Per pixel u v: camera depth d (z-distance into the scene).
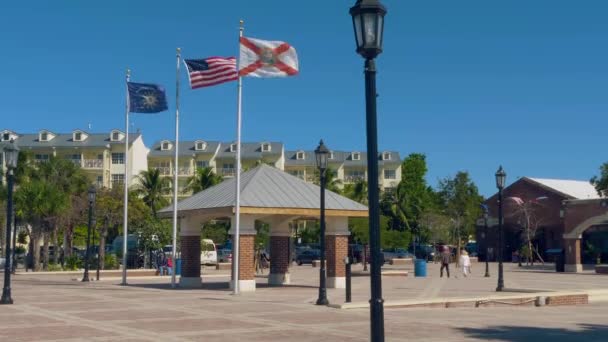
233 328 16.19
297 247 75.50
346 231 31.00
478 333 15.64
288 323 17.19
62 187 54.38
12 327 16.39
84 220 52.03
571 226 54.47
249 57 25.89
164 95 33.75
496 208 75.75
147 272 43.03
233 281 27.81
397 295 27.05
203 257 59.38
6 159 22.92
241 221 28.28
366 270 50.69
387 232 68.31
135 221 52.91
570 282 37.25
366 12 9.60
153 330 15.83
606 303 25.19
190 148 94.56
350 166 99.94
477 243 78.44
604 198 52.56
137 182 84.62
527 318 19.19
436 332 15.69
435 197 90.12
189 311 20.23
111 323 17.23
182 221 32.00
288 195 29.56
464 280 39.09
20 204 48.00
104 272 41.69
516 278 41.69
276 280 33.16
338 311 20.23
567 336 15.38
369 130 9.55
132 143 86.88
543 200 70.88
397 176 99.69
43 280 38.78
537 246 72.44
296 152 98.94
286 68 26.02
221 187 31.72
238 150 26.48
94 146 86.19
